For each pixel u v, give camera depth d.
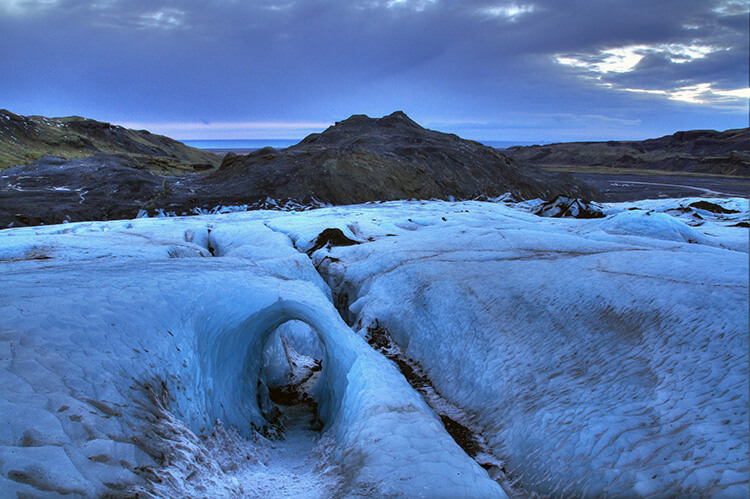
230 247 26.98
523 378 10.55
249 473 7.34
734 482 5.39
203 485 5.54
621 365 9.41
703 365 8.26
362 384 9.41
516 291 14.16
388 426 7.64
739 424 6.45
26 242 20.73
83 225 32.56
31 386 4.98
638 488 6.09
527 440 8.54
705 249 18.03
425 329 15.04
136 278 9.22
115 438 4.97
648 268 12.93
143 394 6.16
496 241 20.98
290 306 12.10
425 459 6.81
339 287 21.95
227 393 9.49
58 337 6.09
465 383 11.80
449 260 19.17
